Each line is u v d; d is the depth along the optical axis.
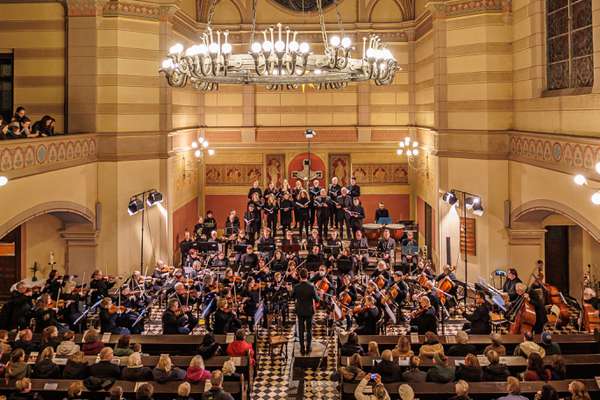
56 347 10.69
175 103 20.89
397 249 21.86
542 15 15.70
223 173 25.64
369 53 10.21
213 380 8.41
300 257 19.48
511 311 13.76
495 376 9.23
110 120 18.48
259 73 10.20
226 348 11.63
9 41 18.45
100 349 10.70
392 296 14.87
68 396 8.31
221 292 13.47
